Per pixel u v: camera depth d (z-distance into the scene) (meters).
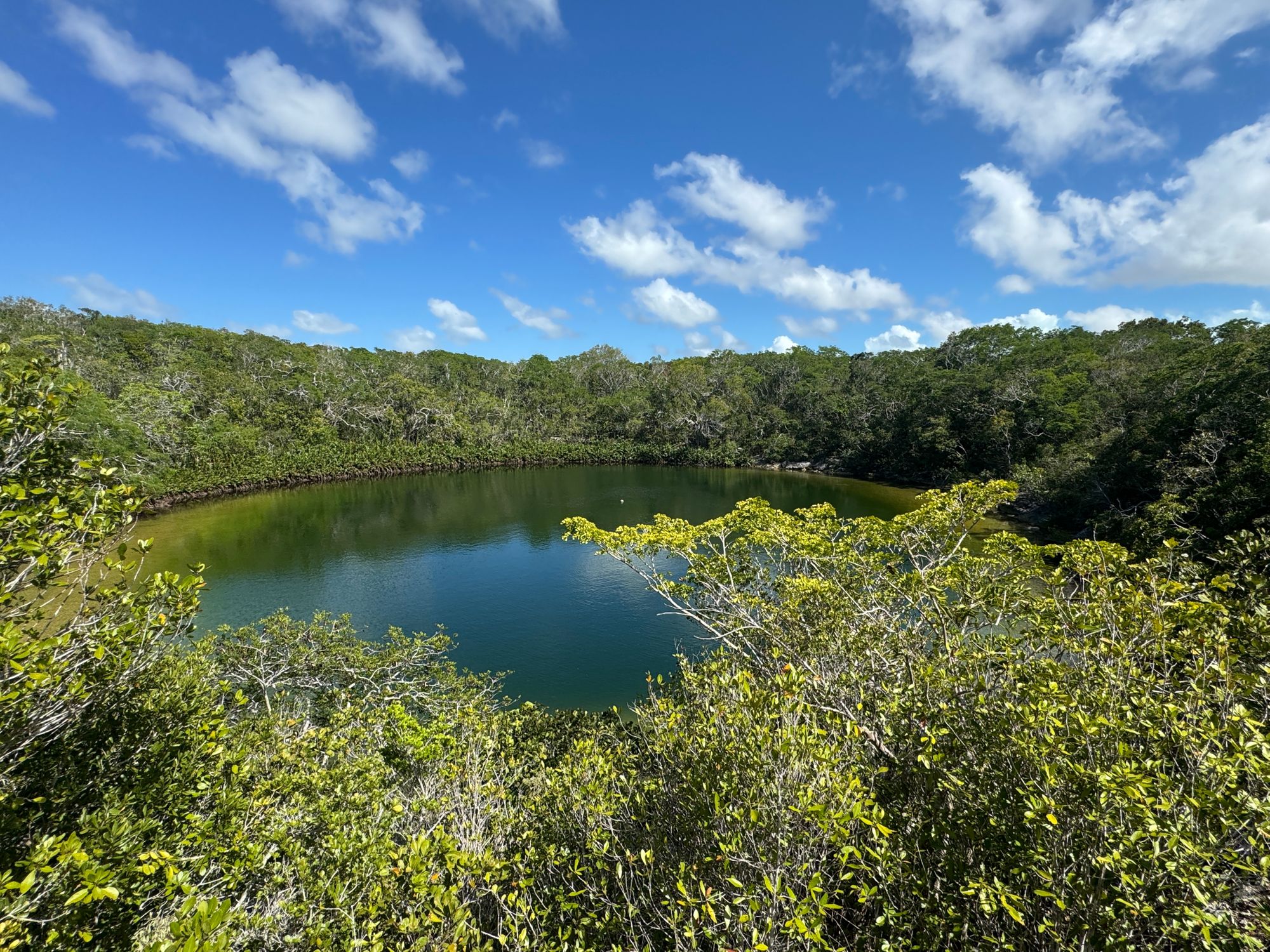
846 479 63.31
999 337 65.44
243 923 4.24
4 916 3.26
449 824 6.25
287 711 13.21
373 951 4.09
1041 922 3.36
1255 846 2.99
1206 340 49.53
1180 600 4.82
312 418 65.31
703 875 4.28
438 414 74.38
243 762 6.66
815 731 4.48
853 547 12.66
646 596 25.83
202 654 11.25
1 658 3.68
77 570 5.62
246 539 36.22
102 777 5.28
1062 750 3.66
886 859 3.85
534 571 29.72
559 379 99.06
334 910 4.62
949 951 3.48
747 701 4.78
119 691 5.48
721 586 12.80
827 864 4.46
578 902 4.49
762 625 10.80
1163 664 4.46
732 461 75.12
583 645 21.03
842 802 3.83
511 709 16.41
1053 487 34.38
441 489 57.44
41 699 4.37
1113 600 5.05
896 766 5.12
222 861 5.05
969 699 4.94
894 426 60.59
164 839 4.90
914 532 11.67
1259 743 3.22
